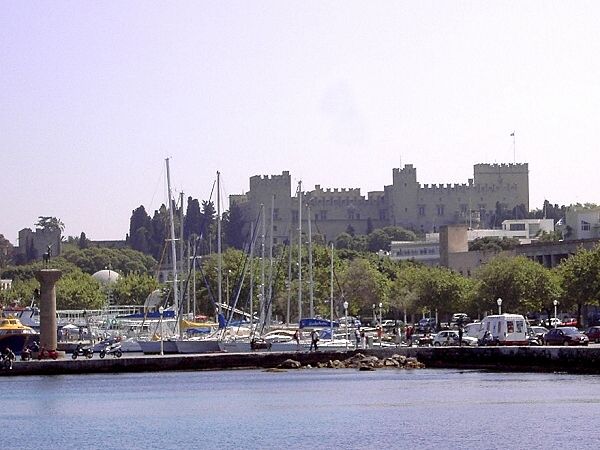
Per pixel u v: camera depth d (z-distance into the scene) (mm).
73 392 140875
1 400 133875
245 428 107125
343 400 125938
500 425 103562
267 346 180750
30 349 176750
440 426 104250
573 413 109062
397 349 169250
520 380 140125
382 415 112688
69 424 113250
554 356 149875
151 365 163250
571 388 128750
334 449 94188
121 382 151875
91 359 163125
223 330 192500
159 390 141375
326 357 169875
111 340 199625
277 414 116062
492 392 127875
